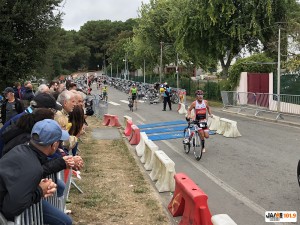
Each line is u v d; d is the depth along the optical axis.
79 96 7.14
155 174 8.39
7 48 18.23
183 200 6.04
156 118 21.44
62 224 3.98
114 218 5.94
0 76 18.28
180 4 34.88
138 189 7.40
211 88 32.81
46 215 3.92
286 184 7.88
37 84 29.19
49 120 3.57
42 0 18.64
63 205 5.29
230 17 28.91
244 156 10.73
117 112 25.70
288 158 10.28
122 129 16.84
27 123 4.16
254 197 7.12
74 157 4.04
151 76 60.25
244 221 5.95
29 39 19.23
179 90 31.64
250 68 27.14
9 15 17.70
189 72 52.47
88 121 20.27
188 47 32.53
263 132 15.09
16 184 3.06
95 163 9.72
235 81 28.38
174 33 37.09
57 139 3.49
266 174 8.71
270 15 27.53
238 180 8.31
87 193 7.14
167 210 6.50
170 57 50.59
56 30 19.81
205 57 33.16
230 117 20.91
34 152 3.34
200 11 29.50
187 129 11.48
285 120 18.02
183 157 10.95
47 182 3.47
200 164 9.97
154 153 8.88
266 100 20.52
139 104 32.50
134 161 10.07
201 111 10.74
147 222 5.81
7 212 3.06
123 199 6.86
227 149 11.85
